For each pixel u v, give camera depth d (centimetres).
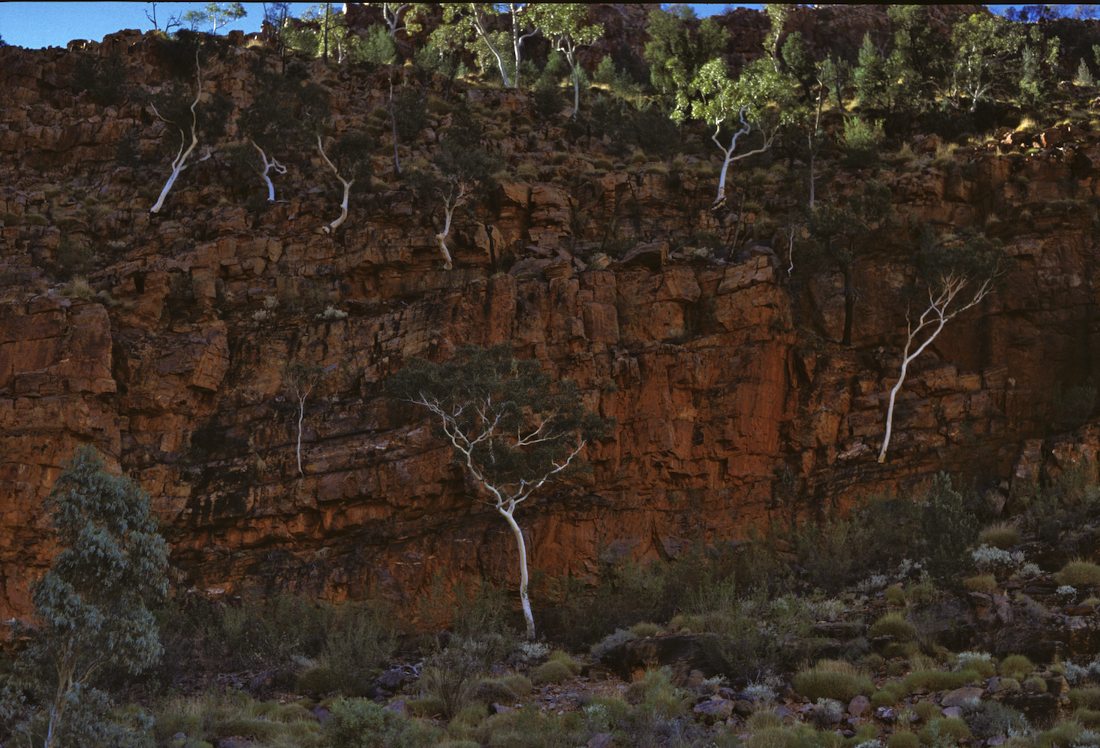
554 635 3045
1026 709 2019
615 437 3522
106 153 5203
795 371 3706
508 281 3778
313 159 4919
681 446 3534
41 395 3462
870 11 7888
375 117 5450
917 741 1912
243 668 2828
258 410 3709
